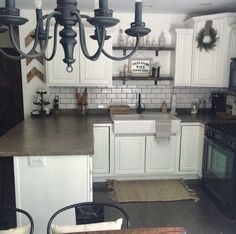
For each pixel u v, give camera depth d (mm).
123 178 4074
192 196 3570
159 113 4301
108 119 3951
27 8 3803
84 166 2381
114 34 4184
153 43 4242
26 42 3990
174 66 4125
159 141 3916
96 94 4344
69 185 2396
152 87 4398
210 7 3758
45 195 2393
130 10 3910
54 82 3963
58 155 2314
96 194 3625
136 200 3441
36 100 4098
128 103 4418
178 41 4031
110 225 1471
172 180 4082
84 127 3365
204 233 2754
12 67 4867
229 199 3068
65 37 1172
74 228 1441
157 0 3357
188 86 4211
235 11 3986
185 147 3979
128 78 4137
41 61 4129
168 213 3148
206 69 4020
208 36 3898
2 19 1013
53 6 3611
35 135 2900
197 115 4305
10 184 3893
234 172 2963
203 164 3777
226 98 4367
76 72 3961
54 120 3846
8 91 4934
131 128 3807
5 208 1687
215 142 3381
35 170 2350
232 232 2775
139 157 3938
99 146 3854
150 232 1325
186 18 4266
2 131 5004
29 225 1486
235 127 3396
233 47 3846
